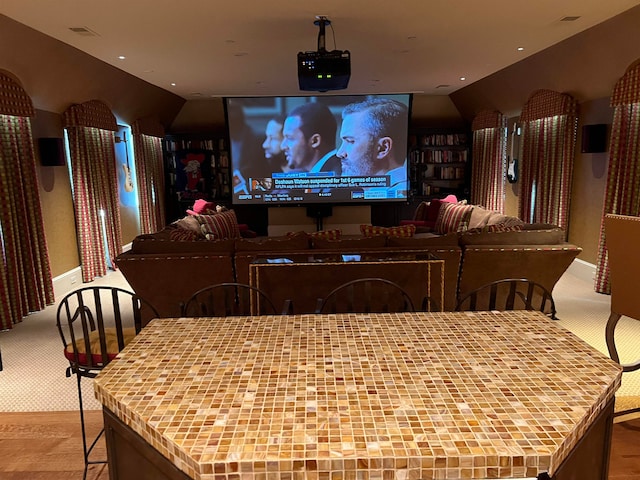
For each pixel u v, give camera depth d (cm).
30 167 506
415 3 370
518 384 116
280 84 760
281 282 388
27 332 454
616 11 399
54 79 527
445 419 101
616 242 251
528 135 714
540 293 420
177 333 154
